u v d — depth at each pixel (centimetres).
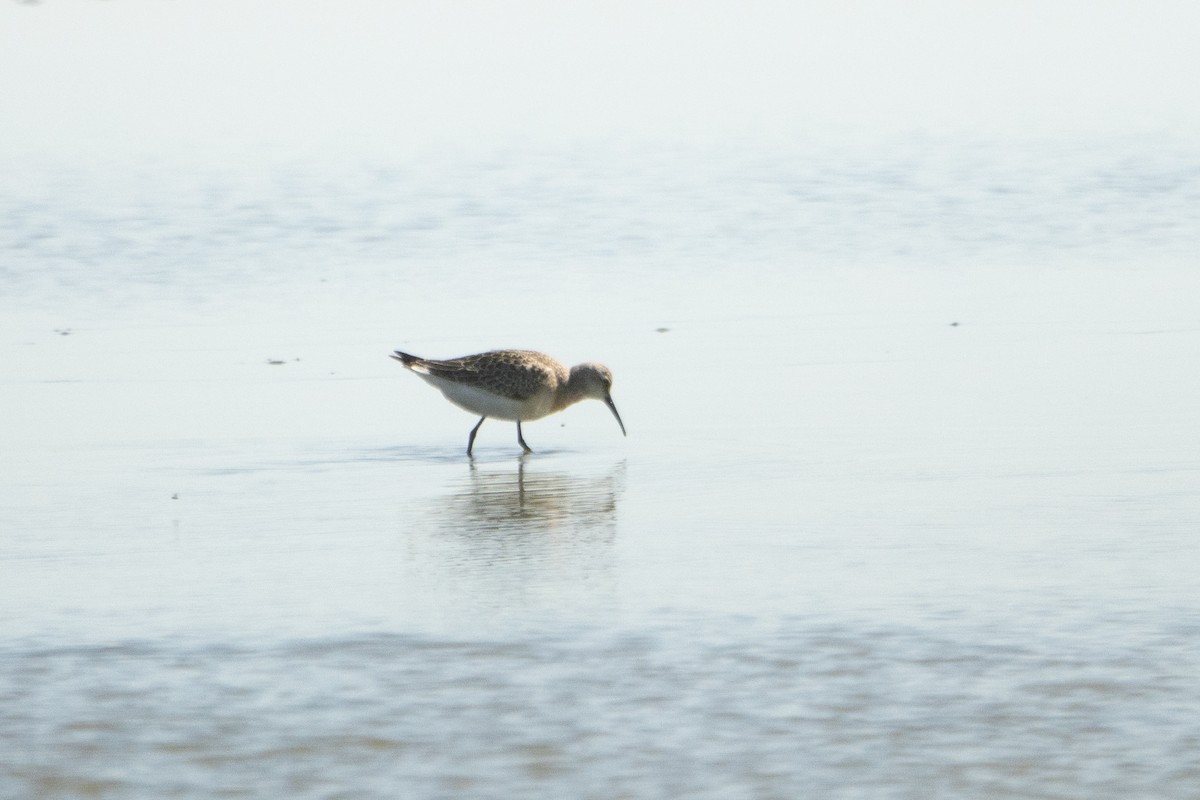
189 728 837
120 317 2159
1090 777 765
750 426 1592
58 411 1703
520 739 816
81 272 2425
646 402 1717
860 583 1064
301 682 901
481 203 2947
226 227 2739
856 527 1211
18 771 788
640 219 2805
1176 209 2792
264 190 3056
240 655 948
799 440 1526
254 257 2531
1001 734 813
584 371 1608
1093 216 2758
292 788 766
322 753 804
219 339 2041
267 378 1853
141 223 2762
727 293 2266
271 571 1133
